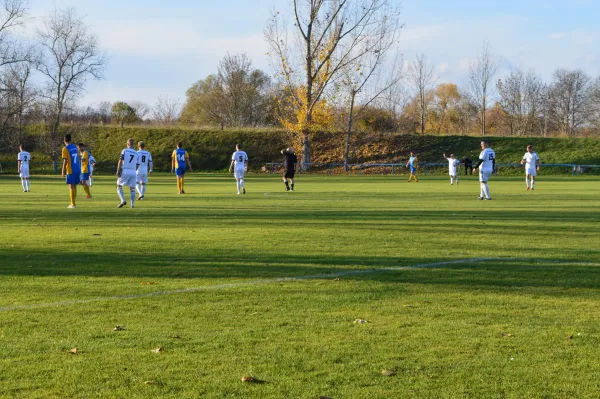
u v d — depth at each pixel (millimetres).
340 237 12047
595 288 7410
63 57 61719
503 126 87375
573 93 85500
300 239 11758
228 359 4949
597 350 5148
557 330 5707
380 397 4219
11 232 12977
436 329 5742
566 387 4379
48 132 65062
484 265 8914
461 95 90688
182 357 4992
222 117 85750
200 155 65812
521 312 6336
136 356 5016
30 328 5781
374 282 7762
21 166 30766
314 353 5090
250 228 13633
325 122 61469
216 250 10344
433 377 4574
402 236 12219
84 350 5156
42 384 4434
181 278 8023
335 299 6883
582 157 60719
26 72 60219
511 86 85250
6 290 7324
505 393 4281
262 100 89750
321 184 40156
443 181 45281
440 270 8523
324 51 59062
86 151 25219
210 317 6164
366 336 5535
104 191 31000
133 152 20047
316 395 4250
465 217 16156
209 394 4266
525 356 5008
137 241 11492
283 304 6676
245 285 7594
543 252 10117
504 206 20312
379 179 49438
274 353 5090
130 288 7434
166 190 32031
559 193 28797
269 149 66812
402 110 78562
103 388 4367
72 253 10047
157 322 5988
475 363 4852
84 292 7227
